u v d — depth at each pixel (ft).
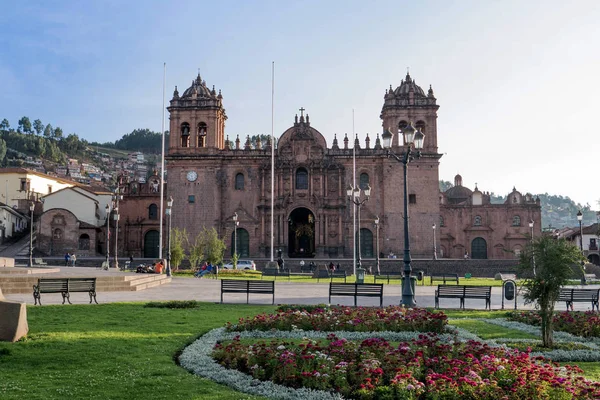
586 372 55.06
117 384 45.47
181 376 48.65
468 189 389.39
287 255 275.18
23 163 653.30
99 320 76.13
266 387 46.62
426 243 270.26
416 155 106.63
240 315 87.20
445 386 43.42
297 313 79.00
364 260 244.83
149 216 318.24
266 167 280.51
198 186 278.87
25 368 50.19
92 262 249.96
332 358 51.39
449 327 77.30
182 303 96.43
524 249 71.10
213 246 229.45
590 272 238.48
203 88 285.64
